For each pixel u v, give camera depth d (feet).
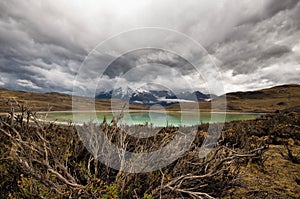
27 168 6.73
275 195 11.64
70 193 6.54
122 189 7.58
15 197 7.34
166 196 7.75
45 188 7.23
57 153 8.90
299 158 19.33
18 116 9.54
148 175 8.59
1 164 8.89
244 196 10.93
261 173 15.06
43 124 9.13
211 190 9.24
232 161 9.22
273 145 26.32
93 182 6.94
